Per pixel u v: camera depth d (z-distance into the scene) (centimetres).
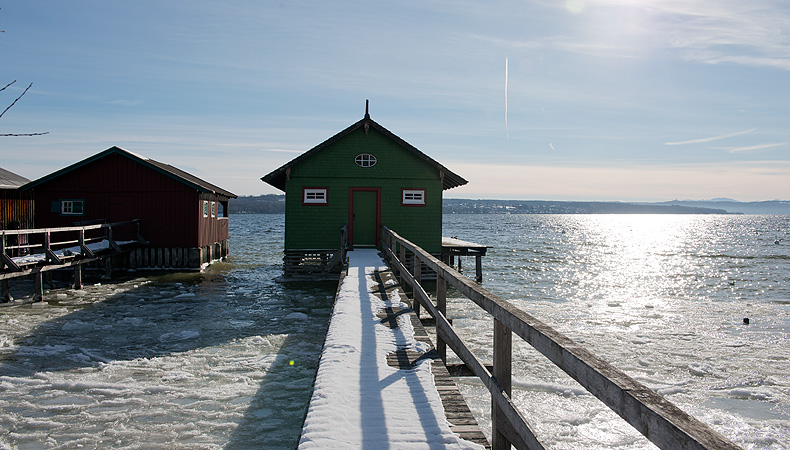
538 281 2284
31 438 600
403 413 409
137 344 1012
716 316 1491
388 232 1617
